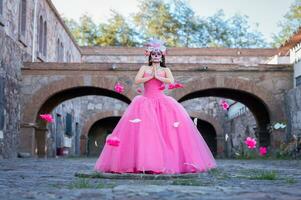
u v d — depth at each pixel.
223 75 18.83
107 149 5.79
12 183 4.75
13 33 17.09
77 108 30.67
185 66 18.77
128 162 5.48
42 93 18.38
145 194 3.54
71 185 4.27
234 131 28.30
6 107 15.95
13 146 17.11
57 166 9.55
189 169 5.64
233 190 3.86
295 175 6.60
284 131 18.44
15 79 17.33
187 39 46.97
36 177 5.79
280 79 18.84
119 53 33.72
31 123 18.16
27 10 18.86
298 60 18.23
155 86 6.00
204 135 33.34
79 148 31.56
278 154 17.64
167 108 5.82
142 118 5.63
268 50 33.44
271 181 5.16
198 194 3.56
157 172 5.36
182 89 18.70
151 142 5.47
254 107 20.86
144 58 33.72
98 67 18.66
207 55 33.25
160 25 46.59
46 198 3.31
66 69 18.55
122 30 46.53
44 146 19.53
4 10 15.79
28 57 19.20
